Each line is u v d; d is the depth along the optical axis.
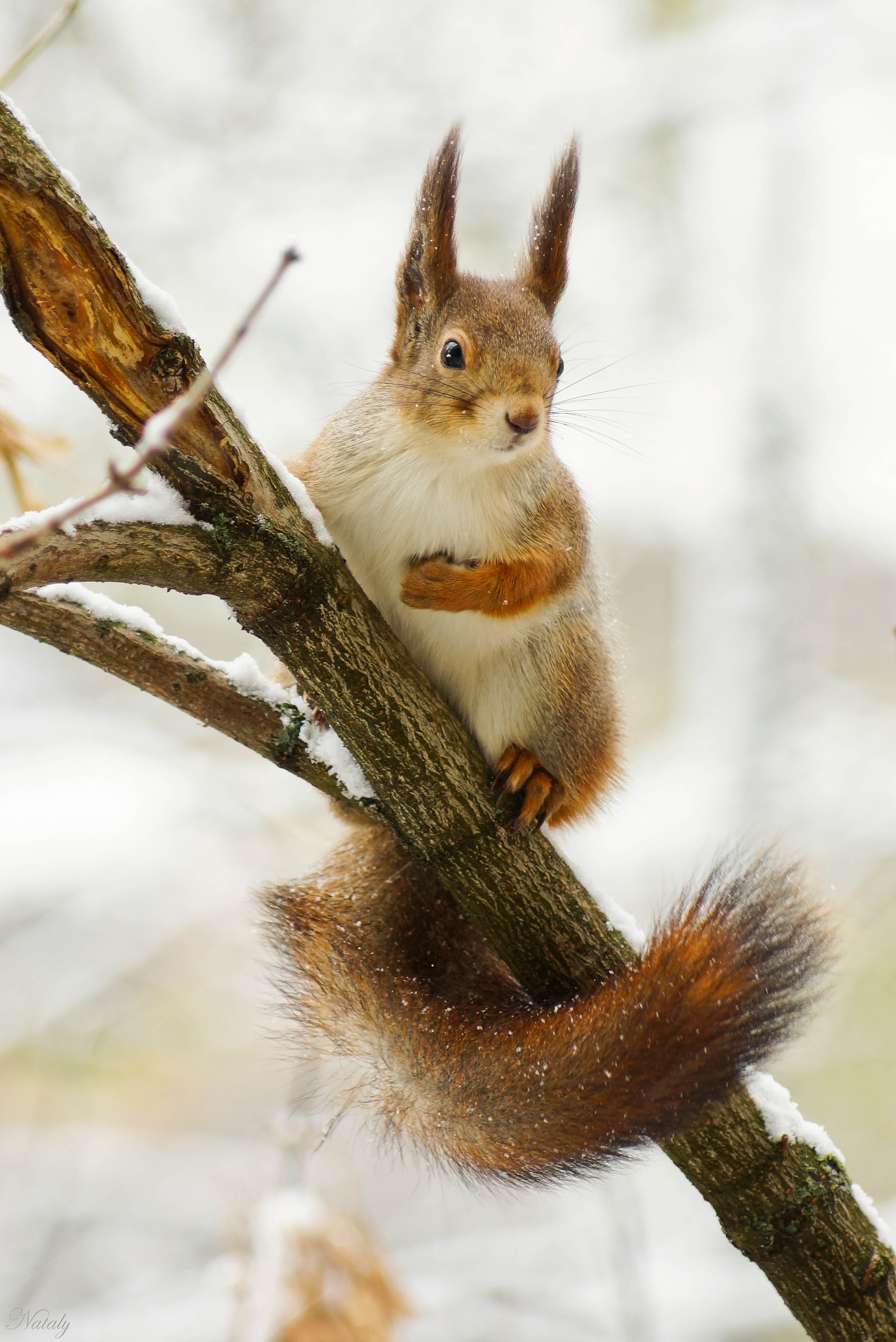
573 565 7.20
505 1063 5.60
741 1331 12.00
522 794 6.44
